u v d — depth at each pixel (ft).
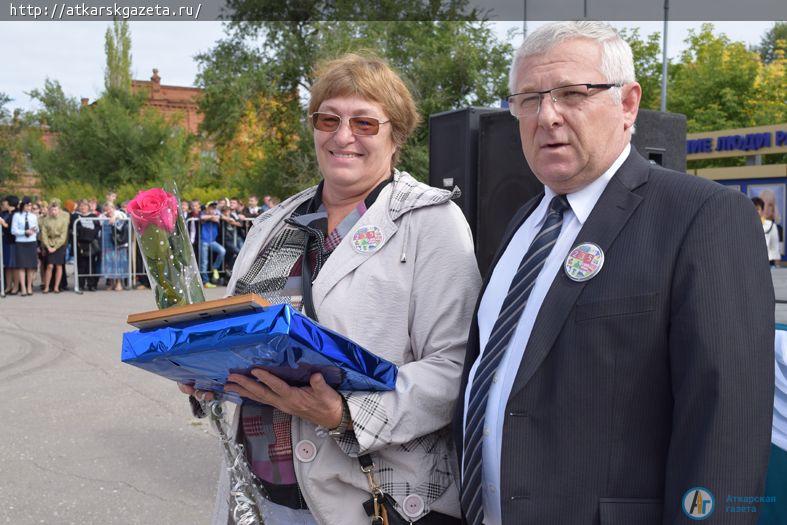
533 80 5.12
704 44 115.14
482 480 5.21
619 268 4.58
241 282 6.57
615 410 4.52
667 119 11.89
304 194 6.92
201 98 89.40
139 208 5.51
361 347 5.31
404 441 5.59
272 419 6.01
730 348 4.08
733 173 64.34
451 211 6.16
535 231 5.52
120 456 15.26
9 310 37.04
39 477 14.08
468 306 5.95
